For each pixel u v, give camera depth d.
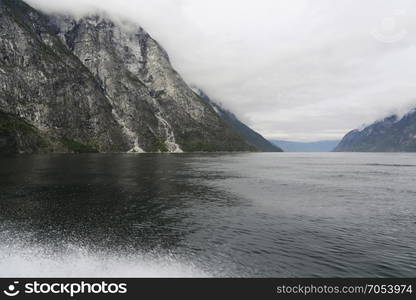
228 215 34.59
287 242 24.98
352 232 28.17
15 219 31.16
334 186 62.06
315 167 130.88
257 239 25.64
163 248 23.06
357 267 20.23
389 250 23.45
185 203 41.44
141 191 50.59
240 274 18.81
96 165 101.00
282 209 38.28
